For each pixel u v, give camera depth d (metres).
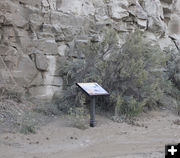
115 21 11.52
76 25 10.12
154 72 9.69
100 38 10.20
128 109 8.67
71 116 7.82
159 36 13.38
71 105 8.63
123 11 11.69
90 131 7.13
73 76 8.98
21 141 6.09
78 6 10.52
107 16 11.28
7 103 8.00
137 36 9.45
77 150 5.72
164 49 12.73
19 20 8.82
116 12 11.49
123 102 8.77
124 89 8.92
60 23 9.76
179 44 14.41
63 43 9.67
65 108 8.61
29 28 9.12
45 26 9.31
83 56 9.48
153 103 9.99
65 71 9.24
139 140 6.54
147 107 9.70
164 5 14.40
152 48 9.93
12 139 6.15
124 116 8.48
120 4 11.70
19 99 8.34
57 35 9.53
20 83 8.54
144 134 7.07
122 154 5.55
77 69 9.00
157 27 13.12
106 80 9.00
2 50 8.36
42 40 9.09
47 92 9.05
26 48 8.88
